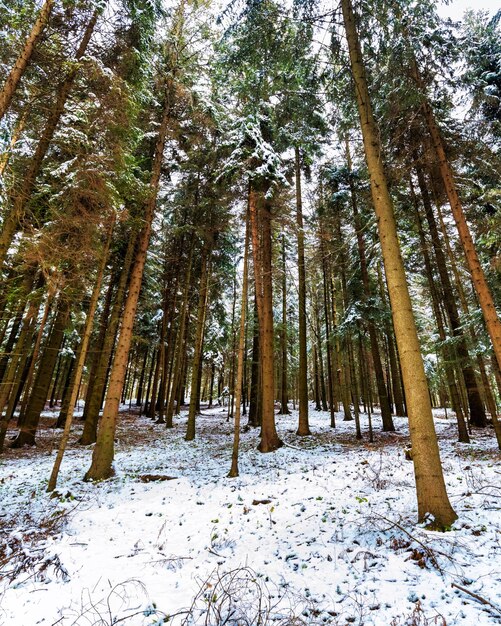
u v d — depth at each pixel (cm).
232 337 2731
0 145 736
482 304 824
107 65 850
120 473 968
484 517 468
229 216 1261
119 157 746
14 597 379
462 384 1794
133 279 1087
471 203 1116
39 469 1041
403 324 539
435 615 300
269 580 397
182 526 603
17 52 626
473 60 889
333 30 766
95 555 487
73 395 877
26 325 1084
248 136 1149
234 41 888
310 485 772
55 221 699
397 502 583
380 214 595
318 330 2603
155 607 360
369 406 1381
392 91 847
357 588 360
